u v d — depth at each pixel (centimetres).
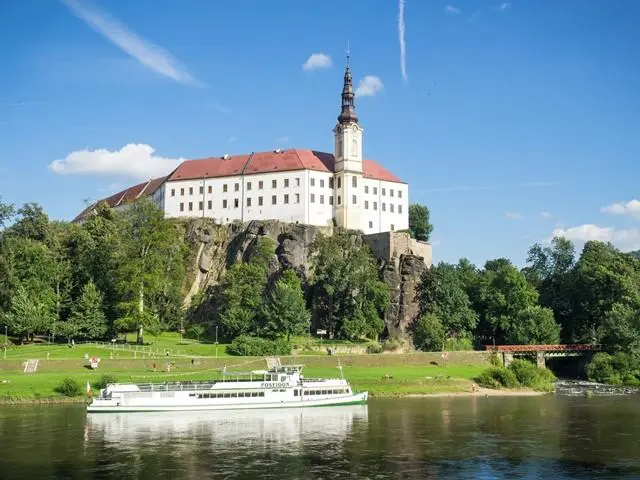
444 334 17725
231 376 12938
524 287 19412
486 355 16550
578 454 7644
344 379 12388
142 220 17012
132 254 16475
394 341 17625
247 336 15850
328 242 19250
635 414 10531
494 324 19138
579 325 19562
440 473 6800
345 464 7175
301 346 16000
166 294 17850
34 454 7588
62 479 6544
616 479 6588
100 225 19125
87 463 7194
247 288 16975
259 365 14188
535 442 8312
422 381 13525
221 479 6556
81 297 16675
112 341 15900
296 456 7556
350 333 17500
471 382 13962
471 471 6869
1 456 7475
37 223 18462
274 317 16312
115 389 10919
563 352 17138
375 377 13612
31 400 11138
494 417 10238
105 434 8806
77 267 18062
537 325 18062
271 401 11269
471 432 8975
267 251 19075
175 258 18862
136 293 16012
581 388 14438
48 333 16688
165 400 10812
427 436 8712
